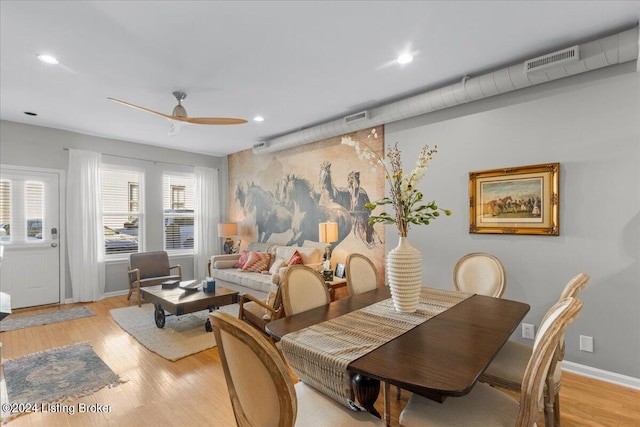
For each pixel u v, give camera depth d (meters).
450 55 2.64
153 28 2.24
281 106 3.82
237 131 4.93
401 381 1.11
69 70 2.86
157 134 5.07
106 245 5.28
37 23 2.16
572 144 2.64
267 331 1.64
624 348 2.42
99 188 5.06
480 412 1.33
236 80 3.09
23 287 4.48
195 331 3.59
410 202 1.93
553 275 2.73
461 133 3.27
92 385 2.45
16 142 4.43
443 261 3.39
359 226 4.29
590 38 2.40
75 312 4.32
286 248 5.09
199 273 6.29
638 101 2.37
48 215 4.68
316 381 1.42
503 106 3.00
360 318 1.79
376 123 3.80
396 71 2.92
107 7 2.00
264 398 1.10
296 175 5.20
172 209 6.10
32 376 2.58
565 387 2.40
